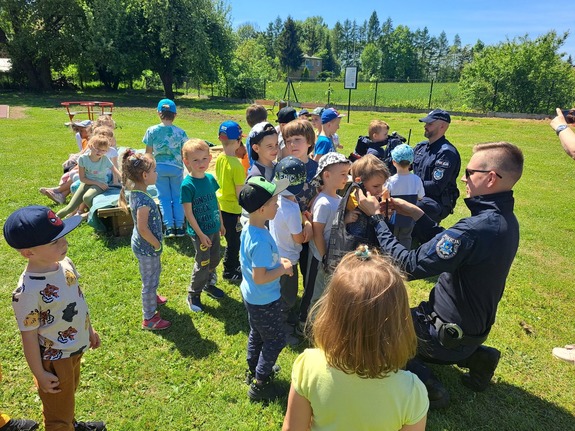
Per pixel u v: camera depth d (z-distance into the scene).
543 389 3.10
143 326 3.60
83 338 2.27
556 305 4.30
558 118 3.43
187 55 26.80
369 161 3.04
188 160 3.56
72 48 27.92
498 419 2.80
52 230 2.00
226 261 4.43
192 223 3.56
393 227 4.04
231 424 2.71
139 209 3.22
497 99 24.67
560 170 10.54
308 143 3.86
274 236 3.27
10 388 2.92
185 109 22.16
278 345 2.77
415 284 4.71
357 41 135.50
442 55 109.50
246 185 2.53
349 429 1.44
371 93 36.25
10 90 29.06
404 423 1.43
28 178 7.84
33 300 2.03
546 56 23.62
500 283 2.51
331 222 3.11
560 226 6.64
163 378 3.07
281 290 3.42
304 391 1.50
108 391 2.93
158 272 3.50
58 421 2.29
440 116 4.62
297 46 91.50
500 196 2.47
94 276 4.45
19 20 27.41
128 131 14.00
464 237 2.38
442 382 3.10
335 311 1.39
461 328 2.60
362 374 1.38
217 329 3.66
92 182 5.67
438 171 4.58
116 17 26.41
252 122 4.96
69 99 25.38
